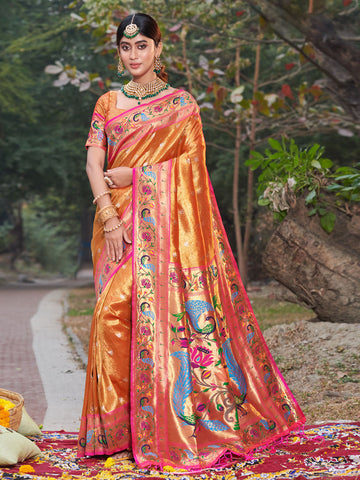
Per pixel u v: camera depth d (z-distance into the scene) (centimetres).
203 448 319
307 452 324
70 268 4503
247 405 344
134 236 341
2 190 2748
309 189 653
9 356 789
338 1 646
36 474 295
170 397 323
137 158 349
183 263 342
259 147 1731
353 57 653
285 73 1492
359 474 272
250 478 283
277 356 609
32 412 494
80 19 1050
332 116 1105
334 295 644
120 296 335
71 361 749
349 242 646
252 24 1178
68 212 4031
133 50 351
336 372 536
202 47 1516
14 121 2339
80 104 2097
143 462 310
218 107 1110
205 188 349
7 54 2197
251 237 1830
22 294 2055
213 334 338
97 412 328
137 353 328
